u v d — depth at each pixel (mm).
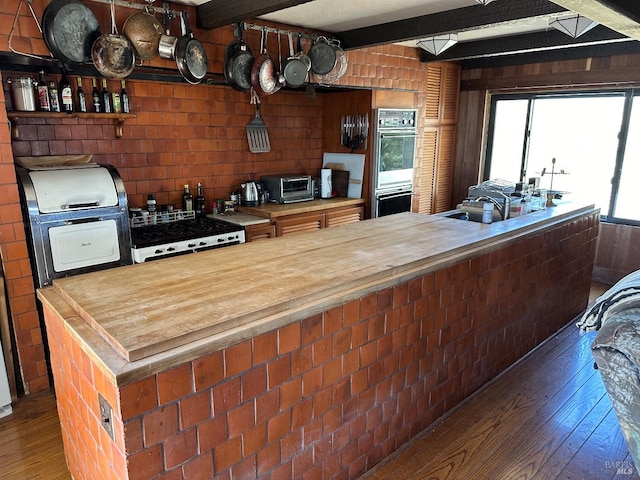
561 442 2312
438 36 3445
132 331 1329
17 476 2092
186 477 1383
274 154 4527
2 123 2463
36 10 2473
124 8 2824
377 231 2637
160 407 1275
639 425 1401
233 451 1486
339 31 3910
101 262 2920
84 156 3217
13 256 2598
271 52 3660
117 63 2602
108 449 1374
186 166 3891
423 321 2154
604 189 4703
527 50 3996
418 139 4988
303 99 4645
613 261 4652
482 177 5566
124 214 2982
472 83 5375
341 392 1819
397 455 2203
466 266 2346
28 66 2883
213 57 3295
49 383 2838
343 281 1760
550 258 3174
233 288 1678
